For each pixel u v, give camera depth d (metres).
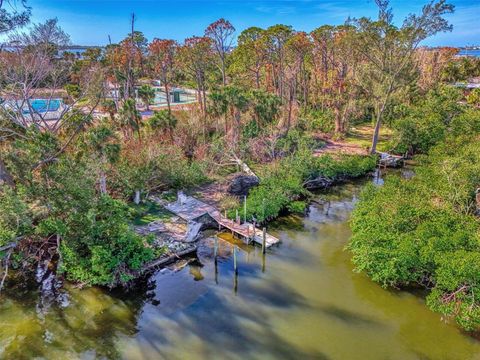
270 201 22.98
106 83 36.28
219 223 20.97
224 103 31.06
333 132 42.47
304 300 15.49
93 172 17.92
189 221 19.98
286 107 39.94
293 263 18.33
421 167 26.19
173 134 29.73
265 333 13.59
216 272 17.41
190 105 40.22
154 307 14.91
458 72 63.00
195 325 13.95
